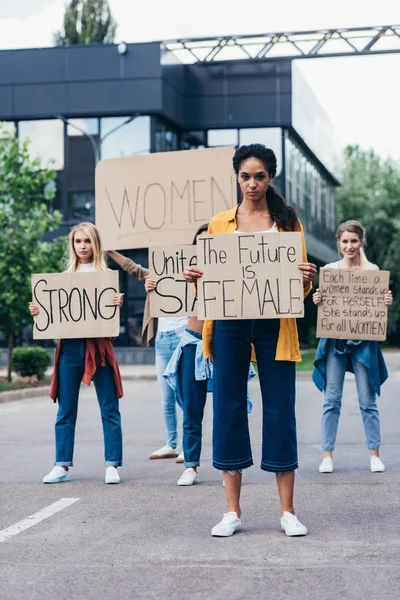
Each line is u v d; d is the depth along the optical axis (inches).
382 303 309.7
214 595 165.9
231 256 214.7
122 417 518.6
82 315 294.5
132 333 1254.3
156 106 1222.9
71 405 296.0
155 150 1241.4
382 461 329.7
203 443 393.4
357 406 560.7
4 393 695.7
